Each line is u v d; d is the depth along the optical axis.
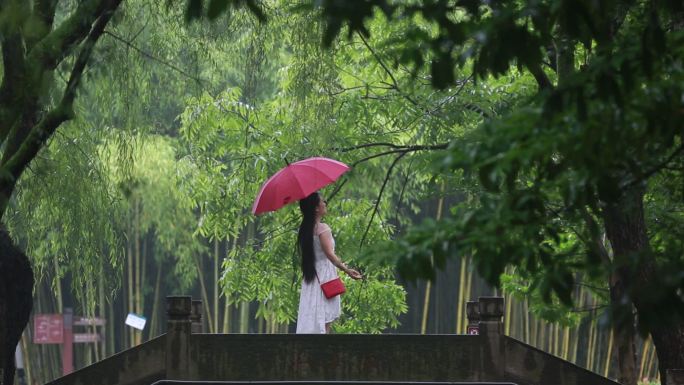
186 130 24.69
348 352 14.38
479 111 19.98
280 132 23.50
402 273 8.31
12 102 14.17
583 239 9.30
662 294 7.56
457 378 14.30
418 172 22.23
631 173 8.45
